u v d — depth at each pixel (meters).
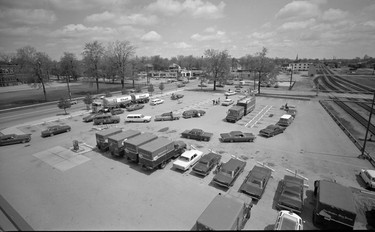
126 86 100.69
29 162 23.92
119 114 46.25
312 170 21.64
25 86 112.94
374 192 18.02
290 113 42.56
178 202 16.67
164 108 51.72
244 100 45.72
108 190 18.34
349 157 24.59
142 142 23.03
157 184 19.19
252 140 29.44
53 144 29.20
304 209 16.02
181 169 21.20
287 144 28.61
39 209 16.09
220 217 12.20
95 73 79.12
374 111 47.94
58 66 106.25
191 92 78.31
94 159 24.48
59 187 18.94
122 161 23.94
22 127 37.25
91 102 50.00
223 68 80.31
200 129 32.34
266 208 15.92
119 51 85.44
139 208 16.02
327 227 13.79
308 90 81.81
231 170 19.05
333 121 39.84
